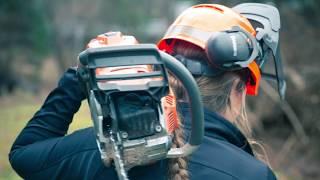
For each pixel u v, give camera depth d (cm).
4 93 3800
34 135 345
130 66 285
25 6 4731
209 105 345
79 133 346
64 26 5881
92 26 6075
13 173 1441
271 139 2297
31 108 2411
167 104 306
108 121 291
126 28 6212
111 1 6291
